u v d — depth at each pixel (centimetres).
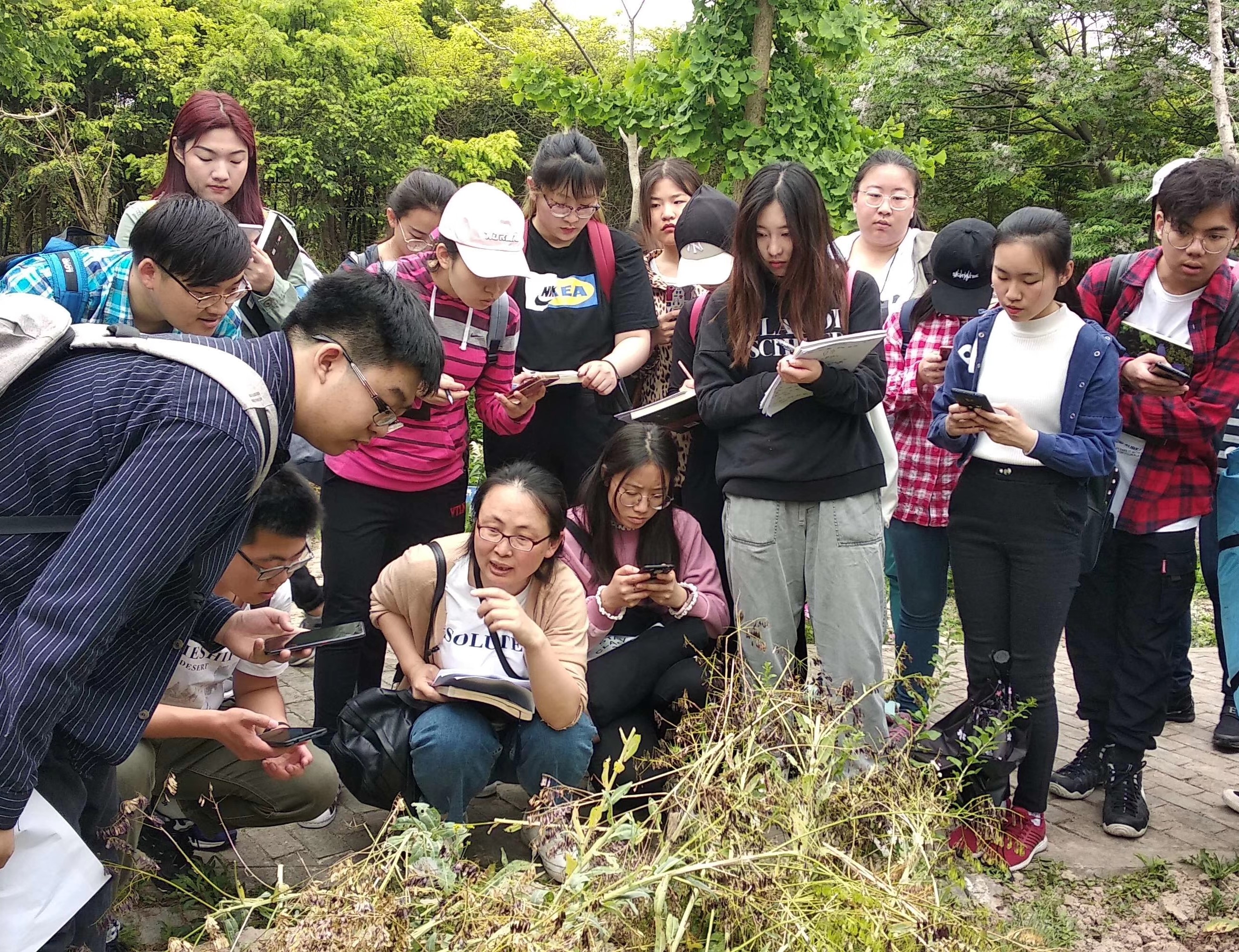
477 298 331
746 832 202
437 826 200
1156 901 304
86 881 179
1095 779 376
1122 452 351
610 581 322
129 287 264
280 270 337
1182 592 343
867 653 315
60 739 176
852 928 184
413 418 334
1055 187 1475
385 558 347
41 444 162
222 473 159
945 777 292
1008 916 281
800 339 312
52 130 1705
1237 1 1138
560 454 381
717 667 312
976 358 326
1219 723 437
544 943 165
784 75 729
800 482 310
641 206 445
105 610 153
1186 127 1308
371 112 1705
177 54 1725
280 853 303
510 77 770
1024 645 314
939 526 381
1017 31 1246
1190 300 339
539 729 283
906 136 1338
